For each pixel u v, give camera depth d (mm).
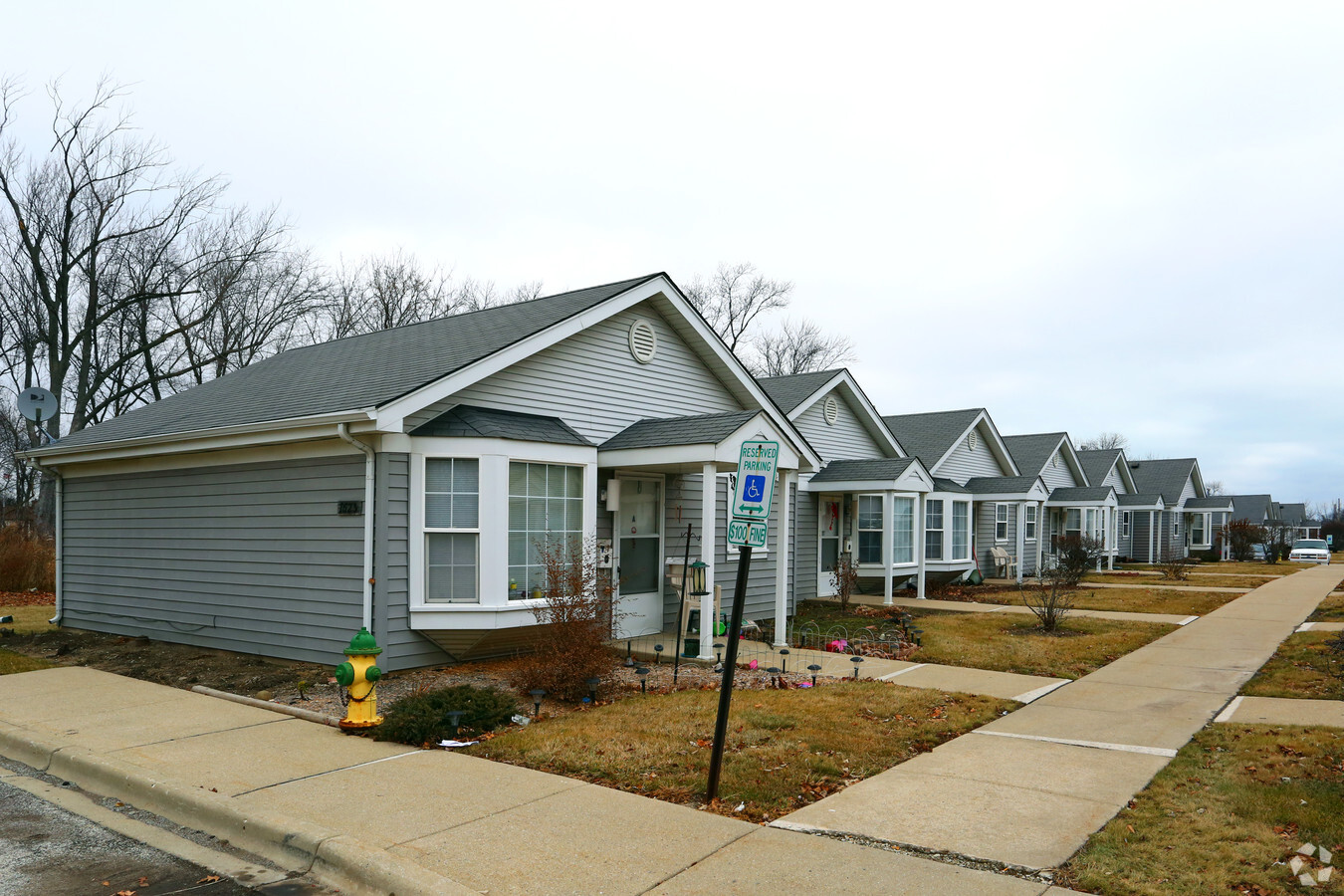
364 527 9328
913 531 21438
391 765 6328
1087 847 4816
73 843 5105
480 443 9602
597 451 11609
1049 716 8156
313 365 13531
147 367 29328
